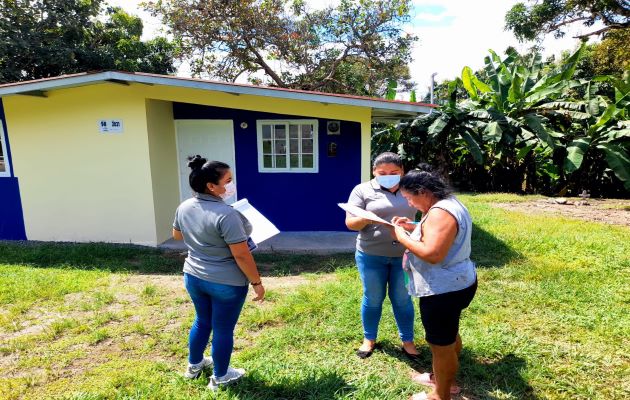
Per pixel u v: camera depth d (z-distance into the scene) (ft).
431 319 7.97
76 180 22.35
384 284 10.43
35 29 51.70
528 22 62.64
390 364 10.46
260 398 9.05
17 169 22.85
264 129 23.49
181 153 24.21
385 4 61.41
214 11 56.80
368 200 10.03
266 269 18.33
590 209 30.37
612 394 9.16
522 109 39.11
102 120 21.44
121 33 62.95
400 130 40.14
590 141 36.73
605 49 63.82
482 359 10.57
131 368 10.23
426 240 7.56
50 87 19.76
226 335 8.90
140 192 21.77
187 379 9.70
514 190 42.14
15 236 23.65
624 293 14.34
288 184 23.95
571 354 10.62
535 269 16.72
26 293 14.89
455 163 45.80
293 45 60.75
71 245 21.83
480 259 18.35
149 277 17.30
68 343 11.46
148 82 19.17
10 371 10.23
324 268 18.24
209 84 19.21
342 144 23.11
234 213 8.27
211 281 8.43
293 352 11.03
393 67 65.67
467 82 40.83
